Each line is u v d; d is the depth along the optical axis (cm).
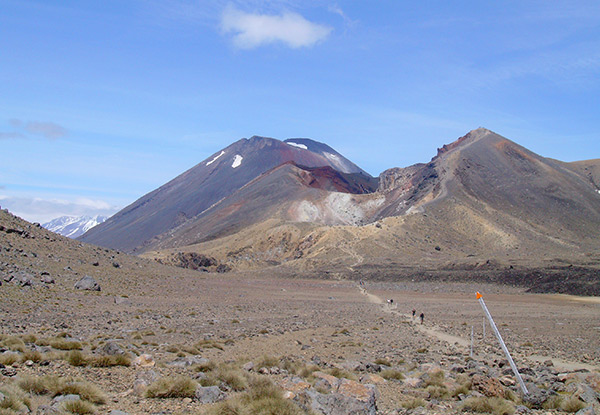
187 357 2342
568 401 1667
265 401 1379
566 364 3012
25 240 7738
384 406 1692
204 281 10962
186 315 5112
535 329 5338
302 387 1634
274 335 3856
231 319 4997
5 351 1928
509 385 2019
